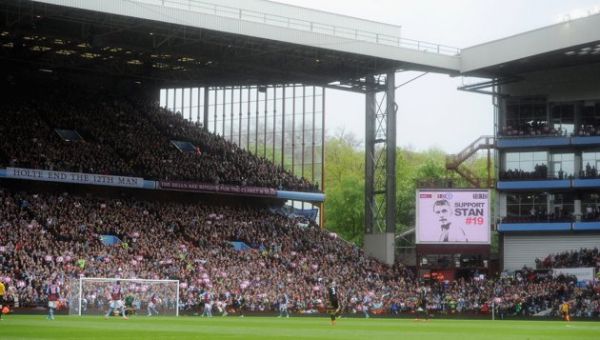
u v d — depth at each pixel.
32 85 104.44
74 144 94.06
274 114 113.12
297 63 99.81
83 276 74.06
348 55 94.12
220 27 83.56
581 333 46.06
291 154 111.69
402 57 95.50
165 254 84.19
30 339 31.58
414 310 85.94
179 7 87.25
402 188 149.38
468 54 99.81
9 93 102.31
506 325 60.91
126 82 112.25
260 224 98.50
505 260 102.81
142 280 73.62
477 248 95.12
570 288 87.19
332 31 97.19
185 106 117.50
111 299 68.62
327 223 148.38
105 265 77.50
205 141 107.31
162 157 99.00
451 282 93.50
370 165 101.88
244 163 105.19
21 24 84.44
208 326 48.44
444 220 95.69
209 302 76.06
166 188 94.19
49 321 52.59
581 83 101.44
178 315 75.75
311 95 110.19
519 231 101.25
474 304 87.12
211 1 90.56
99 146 95.81
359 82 103.62
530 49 94.19
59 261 75.62
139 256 81.81
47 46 93.50
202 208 97.19
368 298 85.94
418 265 96.38
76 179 88.31
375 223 101.44
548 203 102.31
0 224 78.44
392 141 100.06
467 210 95.56
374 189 101.88
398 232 144.12
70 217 84.81
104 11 76.88
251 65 98.19
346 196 145.88
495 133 105.69
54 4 74.31
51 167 87.25
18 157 87.25
